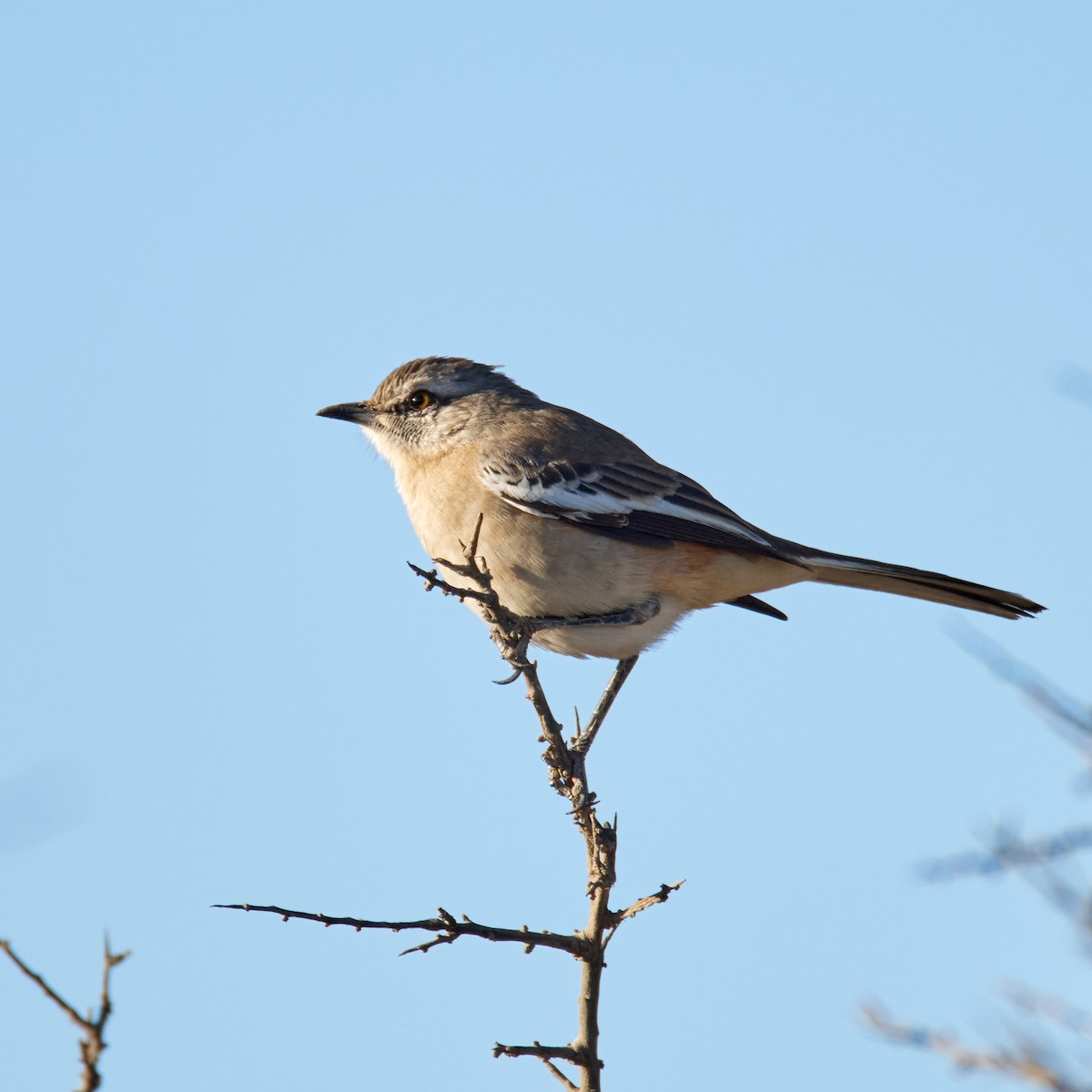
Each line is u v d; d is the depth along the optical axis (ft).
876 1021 19.56
